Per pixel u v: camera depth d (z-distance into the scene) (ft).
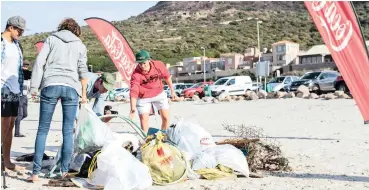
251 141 24.53
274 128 45.09
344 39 25.70
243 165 22.67
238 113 67.00
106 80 27.25
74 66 22.47
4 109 23.39
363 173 23.45
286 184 21.03
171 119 61.62
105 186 19.69
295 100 87.51
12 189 20.33
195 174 21.97
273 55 331.77
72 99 22.27
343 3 25.36
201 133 23.54
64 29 22.86
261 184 21.03
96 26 48.14
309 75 116.16
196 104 96.27
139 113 27.20
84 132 22.07
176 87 155.63
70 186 20.90
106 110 30.30
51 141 37.76
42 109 21.99
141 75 26.73
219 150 23.16
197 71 345.51
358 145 32.58
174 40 456.45
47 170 24.61
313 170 24.34
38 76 21.79
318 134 39.29
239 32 491.31
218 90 126.93
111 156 20.54
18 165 26.37
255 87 132.57
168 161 21.25
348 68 25.82
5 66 23.18
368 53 25.90
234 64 335.47
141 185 20.20
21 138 40.88
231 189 20.10
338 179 22.07
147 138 22.86
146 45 431.02
